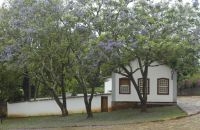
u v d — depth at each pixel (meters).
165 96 40.62
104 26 32.25
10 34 34.19
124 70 36.00
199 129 26.34
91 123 31.52
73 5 32.94
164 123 29.08
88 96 43.69
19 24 33.19
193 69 37.56
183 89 55.94
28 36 33.16
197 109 35.28
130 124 29.70
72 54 33.53
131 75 35.56
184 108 36.38
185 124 28.20
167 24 32.53
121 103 41.91
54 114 43.75
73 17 32.31
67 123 32.78
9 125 34.62
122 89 41.94
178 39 32.00
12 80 42.41
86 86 36.66
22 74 40.72
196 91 55.25
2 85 43.56
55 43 33.38
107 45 30.81
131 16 32.09
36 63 34.53
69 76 35.88
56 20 33.00
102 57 31.59
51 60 34.66
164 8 33.19
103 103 43.53
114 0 32.44
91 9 32.66
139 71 40.84
